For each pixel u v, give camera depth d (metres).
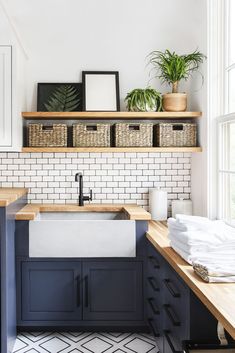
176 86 3.41
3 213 2.62
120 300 3.08
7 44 3.09
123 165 3.69
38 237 3.03
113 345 2.90
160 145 3.36
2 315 2.66
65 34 3.60
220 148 3.08
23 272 3.05
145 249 3.06
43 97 3.56
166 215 3.57
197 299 1.90
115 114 3.34
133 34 3.63
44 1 3.59
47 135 3.36
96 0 3.61
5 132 3.13
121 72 3.64
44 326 3.09
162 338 2.54
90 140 3.37
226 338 1.86
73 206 3.47
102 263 3.06
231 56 2.98
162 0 3.63
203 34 3.21
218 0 3.10
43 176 3.65
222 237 2.09
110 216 3.51
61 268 3.05
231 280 1.78
